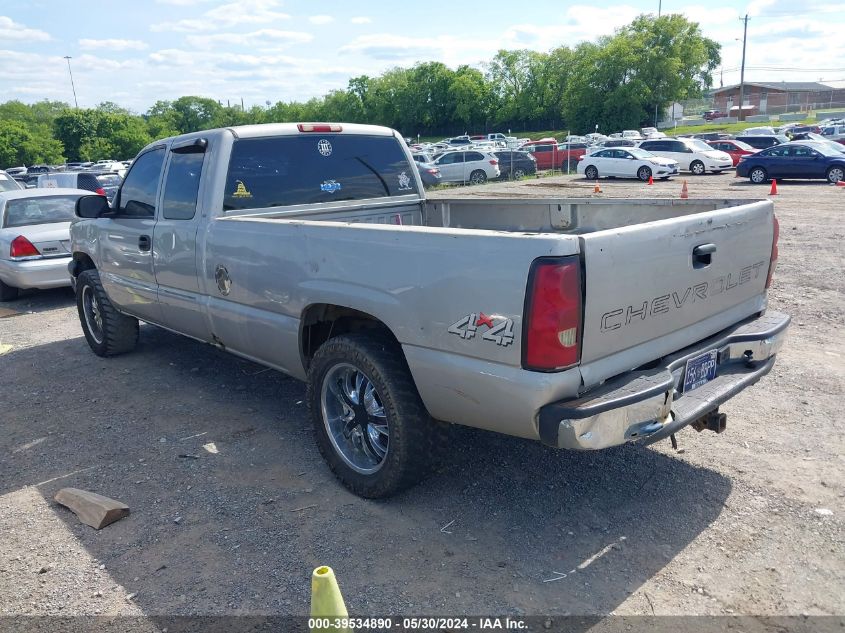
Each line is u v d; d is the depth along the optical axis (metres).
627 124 84.25
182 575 3.28
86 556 3.47
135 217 5.67
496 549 3.37
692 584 3.06
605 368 3.08
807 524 3.48
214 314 4.84
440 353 3.28
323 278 3.83
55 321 8.70
